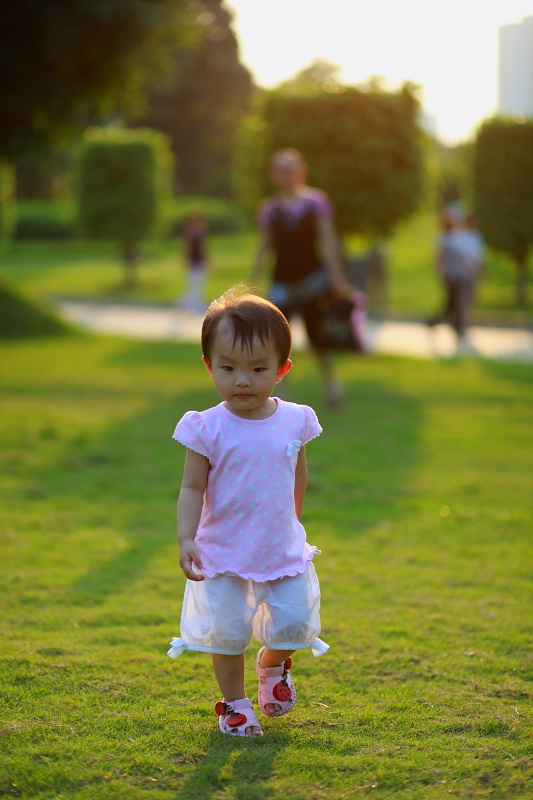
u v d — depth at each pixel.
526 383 13.81
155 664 3.83
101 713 3.36
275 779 2.89
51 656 3.89
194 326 23.08
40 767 2.93
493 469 8.23
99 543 5.76
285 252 10.47
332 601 4.74
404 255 38.03
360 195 21.17
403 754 3.07
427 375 14.60
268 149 21.47
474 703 3.50
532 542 5.95
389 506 6.88
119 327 22.52
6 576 5.04
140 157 33.81
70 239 52.59
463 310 19.59
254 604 3.22
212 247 47.16
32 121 16.80
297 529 3.30
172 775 2.91
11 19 14.95
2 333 18.45
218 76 72.06
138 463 8.16
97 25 15.22
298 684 3.70
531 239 25.48
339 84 21.50
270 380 3.16
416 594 4.86
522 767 2.97
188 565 3.11
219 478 3.20
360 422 10.48
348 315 10.81
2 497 6.88
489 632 4.28
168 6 16.09
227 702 3.28
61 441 9.04
